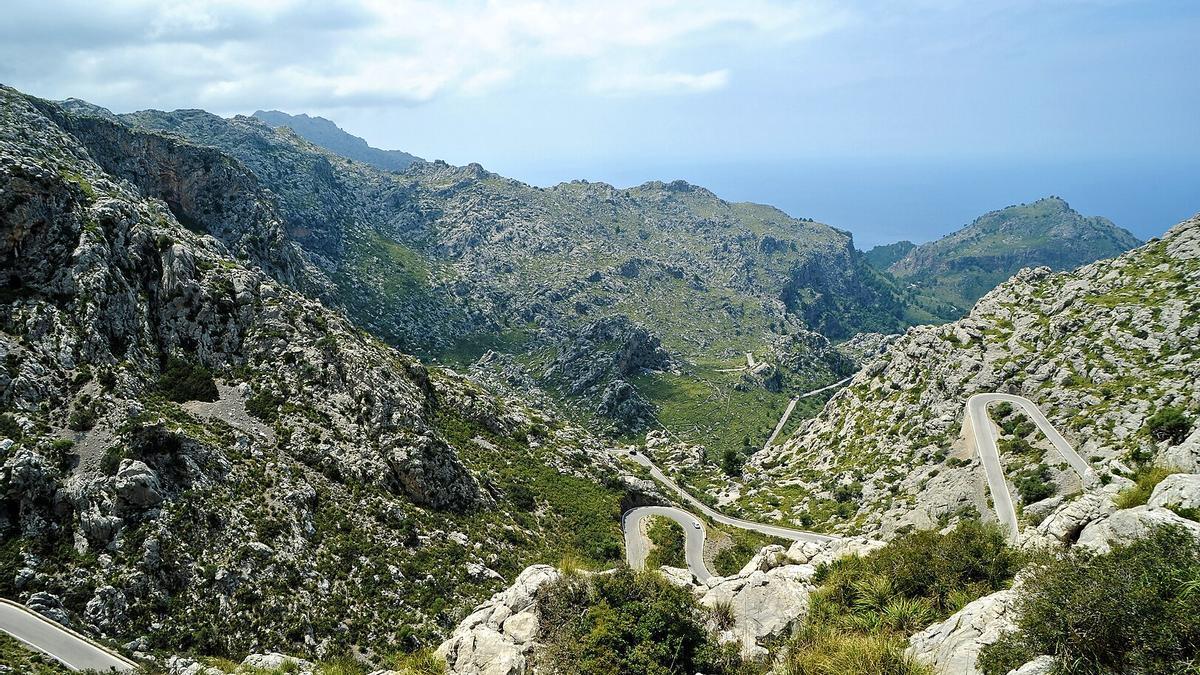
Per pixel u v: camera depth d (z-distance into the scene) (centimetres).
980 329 14238
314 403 8931
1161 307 10975
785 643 2672
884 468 12394
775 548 3616
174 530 6041
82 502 5891
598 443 17438
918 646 2277
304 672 4588
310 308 11000
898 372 15362
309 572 6481
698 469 17512
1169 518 2291
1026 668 1858
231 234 16700
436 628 6391
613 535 10425
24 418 6450
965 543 2850
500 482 10931
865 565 2959
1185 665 1623
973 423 11131
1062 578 1995
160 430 6638
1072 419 9950
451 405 12950
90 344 7631
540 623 2798
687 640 2648
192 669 4734
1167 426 8025
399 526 7750
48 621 5034
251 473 7194
